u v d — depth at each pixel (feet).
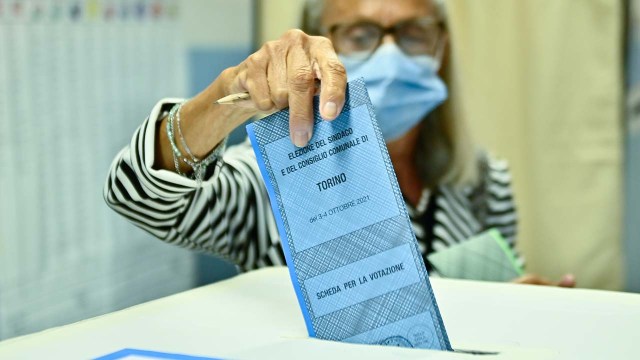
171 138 2.52
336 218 1.82
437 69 4.62
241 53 5.29
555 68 5.92
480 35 5.94
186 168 2.60
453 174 4.81
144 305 2.15
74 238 4.30
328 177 1.82
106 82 4.39
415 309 1.78
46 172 4.10
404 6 4.42
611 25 5.81
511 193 5.01
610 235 6.08
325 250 1.83
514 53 6.04
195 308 2.12
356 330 1.82
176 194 2.65
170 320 2.00
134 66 4.55
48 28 4.03
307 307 1.84
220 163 2.61
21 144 3.94
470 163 4.86
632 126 6.06
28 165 4.00
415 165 4.79
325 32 4.54
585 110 5.95
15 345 1.82
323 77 1.80
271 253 3.53
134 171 2.63
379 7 4.40
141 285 4.76
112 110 4.44
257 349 1.73
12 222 3.93
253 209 3.53
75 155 4.25
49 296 4.18
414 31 4.48
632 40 5.95
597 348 1.69
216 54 5.10
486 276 3.20
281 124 1.84
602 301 2.02
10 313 3.96
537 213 6.19
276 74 1.97
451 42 4.75
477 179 4.95
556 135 6.03
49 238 4.14
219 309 2.11
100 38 4.33
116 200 2.80
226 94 2.28
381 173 1.79
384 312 1.80
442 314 1.98
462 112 4.83
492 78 6.04
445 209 4.70
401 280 1.79
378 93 4.36
